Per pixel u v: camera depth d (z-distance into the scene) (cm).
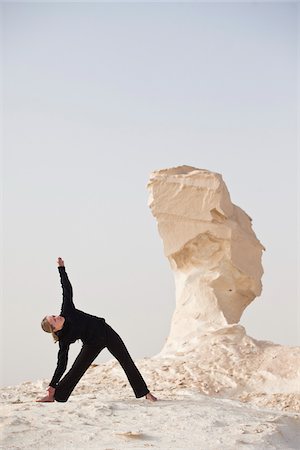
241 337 1366
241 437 751
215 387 1207
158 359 1354
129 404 896
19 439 708
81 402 897
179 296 1488
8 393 1127
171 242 1488
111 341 918
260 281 1523
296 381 1207
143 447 692
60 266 923
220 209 1452
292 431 820
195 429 775
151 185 1509
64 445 695
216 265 1471
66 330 899
